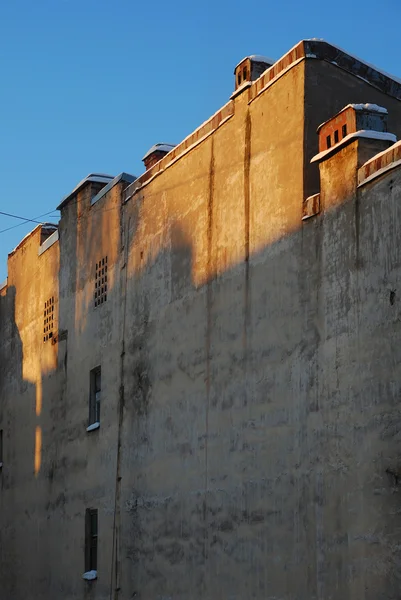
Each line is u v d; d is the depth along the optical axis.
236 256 18.66
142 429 21.81
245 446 17.67
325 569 15.04
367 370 14.57
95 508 23.81
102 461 23.69
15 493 29.64
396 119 18.36
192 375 19.84
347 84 17.69
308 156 16.95
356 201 15.27
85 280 26.09
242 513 17.52
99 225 25.50
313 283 16.17
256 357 17.62
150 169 22.83
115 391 23.41
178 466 20.02
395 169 14.48
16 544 29.06
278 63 18.00
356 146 15.38
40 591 26.78
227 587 17.72
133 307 22.97
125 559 21.89
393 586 13.52
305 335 16.23
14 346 31.41
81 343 25.88
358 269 15.05
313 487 15.57
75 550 24.70
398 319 14.04
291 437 16.31
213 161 19.95
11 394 31.16
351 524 14.54
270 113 18.08
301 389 16.19
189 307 20.30
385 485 13.91
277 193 17.53
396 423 13.83
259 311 17.69
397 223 14.30
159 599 20.17
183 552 19.42
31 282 30.44
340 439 15.02
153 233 22.33
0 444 31.70
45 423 27.78
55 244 28.62
